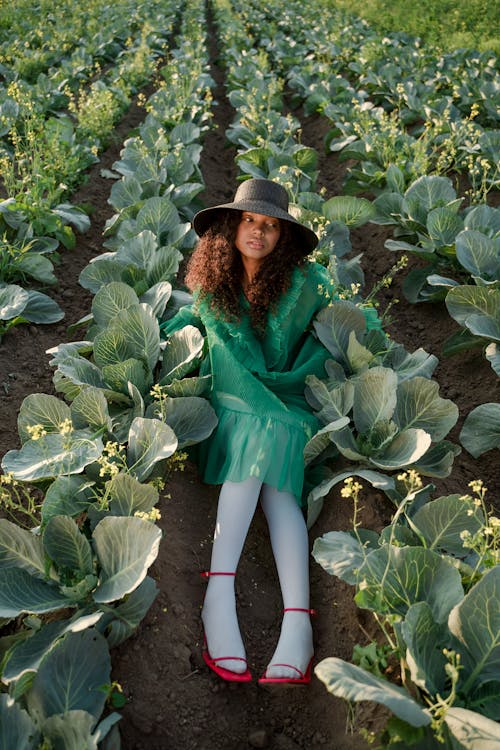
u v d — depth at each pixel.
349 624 2.74
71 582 2.56
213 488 3.45
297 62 12.48
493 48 13.43
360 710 2.42
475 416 3.65
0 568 2.48
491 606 2.10
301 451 3.06
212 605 2.72
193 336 3.46
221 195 7.43
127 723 2.37
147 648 2.61
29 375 4.37
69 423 2.87
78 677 2.22
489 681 2.12
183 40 15.27
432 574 2.33
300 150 6.72
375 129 7.61
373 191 6.57
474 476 3.71
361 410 3.24
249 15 18.64
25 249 5.05
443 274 5.18
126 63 11.92
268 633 2.87
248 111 8.72
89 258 5.90
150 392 3.40
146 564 2.39
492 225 4.94
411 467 3.10
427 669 2.10
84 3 20.14
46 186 5.90
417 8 18.62
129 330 3.56
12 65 11.73
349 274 4.82
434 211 4.93
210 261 3.22
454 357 4.69
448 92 10.03
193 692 2.55
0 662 2.45
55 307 4.86
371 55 11.76
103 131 7.99
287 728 2.53
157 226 5.22
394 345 3.88
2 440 3.78
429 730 1.98
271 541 2.96
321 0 21.50
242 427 3.07
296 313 3.45
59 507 2.78
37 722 2.10
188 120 8.75
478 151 6.91
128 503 2.75
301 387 3.46
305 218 5.11
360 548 2.54
